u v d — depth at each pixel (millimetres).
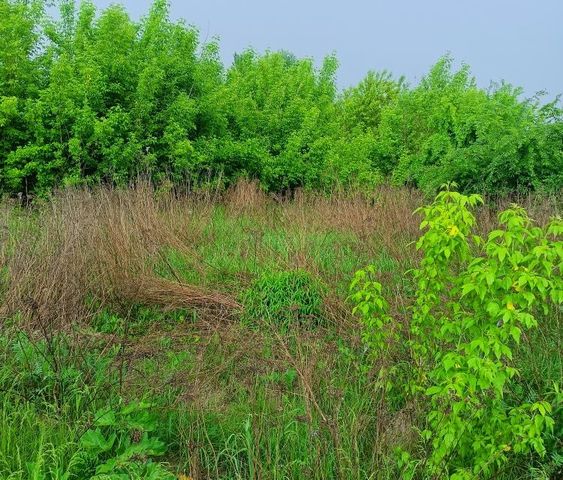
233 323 6035
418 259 7336
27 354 4465
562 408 3920
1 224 6742
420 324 4016
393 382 4371
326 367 4625
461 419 3416
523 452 3436
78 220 6738
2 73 11484
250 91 16750
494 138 11281
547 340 4859
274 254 7680
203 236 8773
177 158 12102
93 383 4258
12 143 11531
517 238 3377
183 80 13406
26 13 12172
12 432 3592
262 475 3426
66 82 11430
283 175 14406
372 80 22938
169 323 6027
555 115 11258
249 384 4625
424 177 11938
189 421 4035
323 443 3592
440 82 20469
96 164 11523
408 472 3445
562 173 10750
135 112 12070
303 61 19656
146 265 6961
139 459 3381
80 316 5336
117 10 12906
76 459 3385
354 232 9016
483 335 3447
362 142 16312
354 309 4258
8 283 5477
